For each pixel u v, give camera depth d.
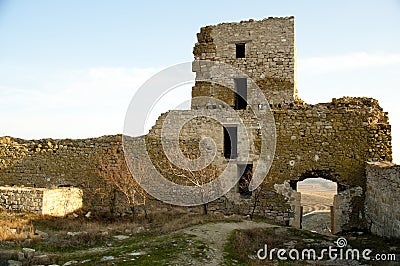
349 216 21.39
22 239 14.95
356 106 22.12
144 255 12.62
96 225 19.36
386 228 17.28
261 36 25.00
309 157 22.12
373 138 21.56
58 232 16.95
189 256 12.71
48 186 24.20
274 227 18.48
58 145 24.59
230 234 15.95
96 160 23.86
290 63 24.53
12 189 20.17
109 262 11.91
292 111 22.55
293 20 24.66
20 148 24.97
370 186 20.12
